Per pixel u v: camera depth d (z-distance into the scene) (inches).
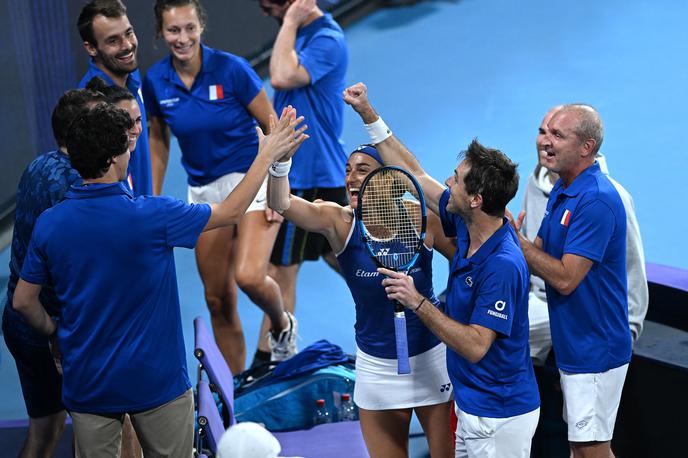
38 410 624.1
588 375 611.2
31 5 1236.5
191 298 1043.9
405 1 1861.5
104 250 498.9
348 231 580.7
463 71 1590.8
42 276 513.0
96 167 500.1
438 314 526.3
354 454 691.4
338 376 746.2
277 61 859.4
